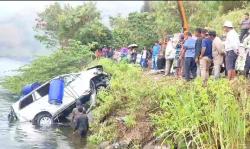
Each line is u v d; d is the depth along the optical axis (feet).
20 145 52.65
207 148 40.88
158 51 77.87
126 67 73.31
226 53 52.11
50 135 59.11
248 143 41.34
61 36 115.55
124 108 56.24
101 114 57.67
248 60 51.65
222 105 40.98
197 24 116.78
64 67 90.99
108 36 109.81
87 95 68.80
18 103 69.77
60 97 68.08
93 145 53.21
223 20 103.24
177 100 46.09
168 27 107.34
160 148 44.37
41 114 68.28
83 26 114.32
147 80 57.26
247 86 46.65
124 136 49.67
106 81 70.64
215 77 53.52
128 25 112.47
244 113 42.14
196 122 42.14
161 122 45.52
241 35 62.85
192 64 57.52
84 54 93.76
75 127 58.95
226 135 40.06
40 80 90.48
